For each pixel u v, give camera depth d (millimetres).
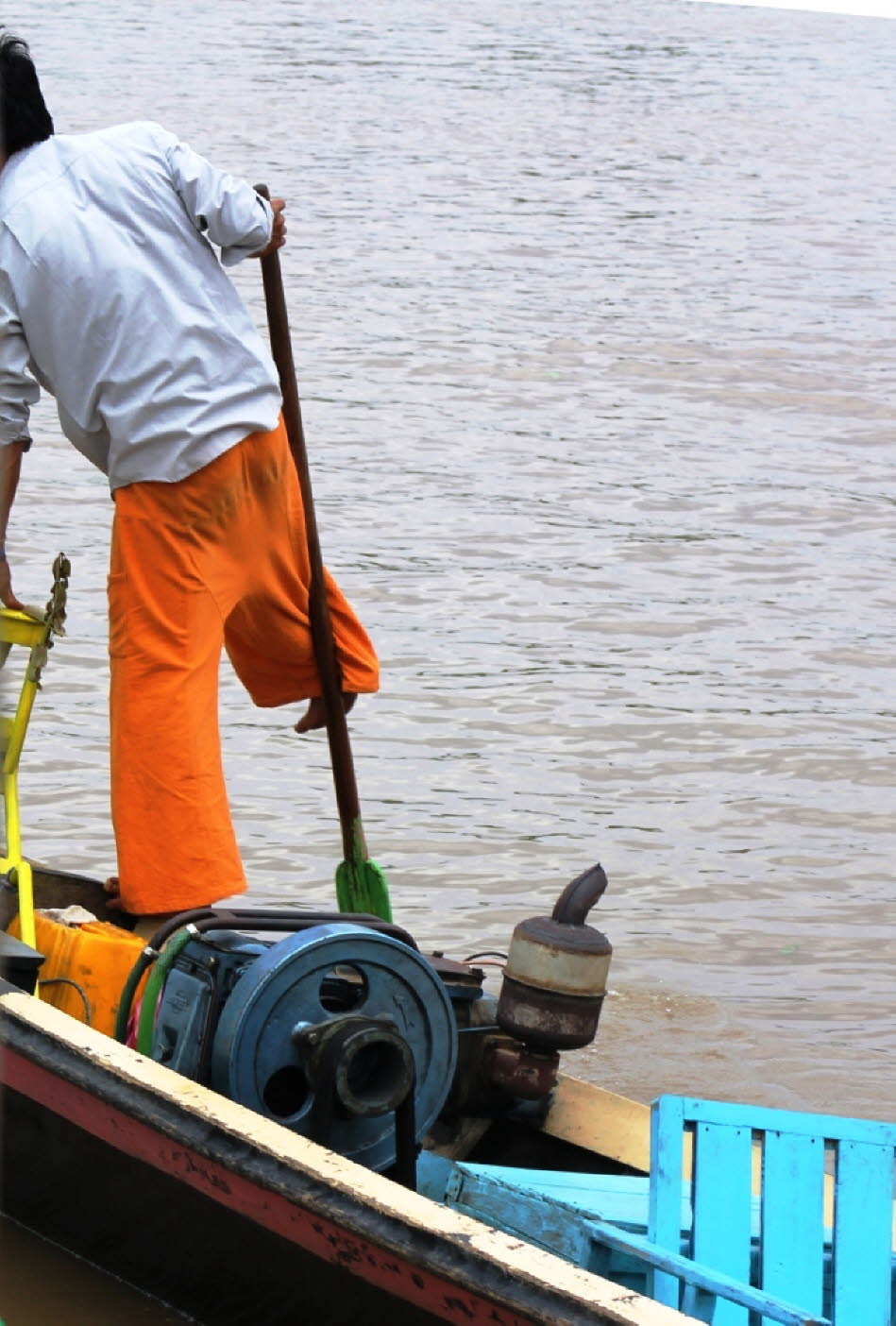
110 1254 5621
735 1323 5078
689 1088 8312
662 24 96188
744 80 74438
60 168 6148
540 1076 5992
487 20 89000
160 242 6195
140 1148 5234
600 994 5891
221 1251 5215
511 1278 4480
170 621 6309
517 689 13742
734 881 10758
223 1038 5324
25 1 80062
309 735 12516
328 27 80062
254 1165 4934
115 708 6363
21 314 6160
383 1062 5371
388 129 52969
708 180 48844
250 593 6676
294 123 52688
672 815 11695
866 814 11906
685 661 14688
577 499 19688
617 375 26406
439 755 12391
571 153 51719
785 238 40969
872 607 16484
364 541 17516
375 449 21391
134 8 81500
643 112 62031
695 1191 5160
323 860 10523
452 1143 6258
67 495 18062
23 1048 5484
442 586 16219
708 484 20672
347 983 5676
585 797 11875
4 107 6109
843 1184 5184
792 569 17562
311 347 26859
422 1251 4625
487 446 21859
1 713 6383
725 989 9406
